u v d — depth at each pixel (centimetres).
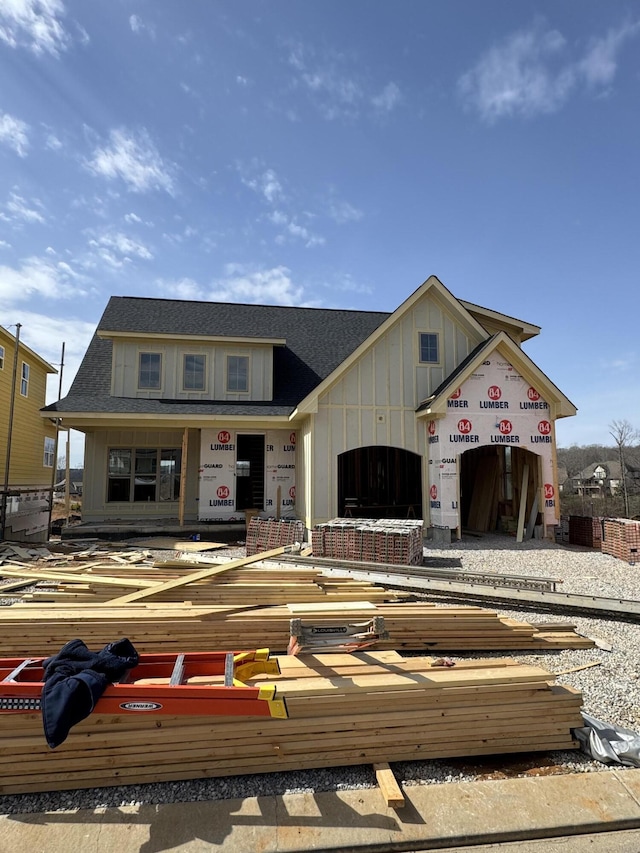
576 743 354
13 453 2059
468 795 304
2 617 486
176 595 606
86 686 278
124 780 312
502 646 546
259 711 299
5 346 1972
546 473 1285
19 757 307
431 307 1389
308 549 1042
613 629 619
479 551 1120
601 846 270
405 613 545
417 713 342
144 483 1527
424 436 1341
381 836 270
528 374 1293
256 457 1644
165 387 1502
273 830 273
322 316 1927
